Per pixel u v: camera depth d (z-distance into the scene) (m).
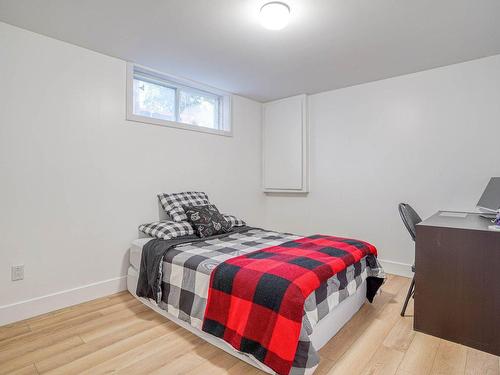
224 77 3.17
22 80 2.14
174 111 3.27
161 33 2.22
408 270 3.08
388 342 1.83
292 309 1.42
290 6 1.84
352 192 3.48
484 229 1.77
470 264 1.80
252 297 1.56
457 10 1.90
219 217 2.86
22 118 2.14
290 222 4.06
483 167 2.67
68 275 2.37
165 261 2.17
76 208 2.41
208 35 2.25
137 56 2.63
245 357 1.63
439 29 2.14
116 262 2.66
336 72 3.02
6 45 2.07
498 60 2.58
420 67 2.88
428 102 2.95
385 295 2.58
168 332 1.96
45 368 1.58
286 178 3.98
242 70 2.97
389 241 3.22
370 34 2.22
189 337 1.89
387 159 3.22
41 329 1.99
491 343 1.73
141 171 2.84
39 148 2.21
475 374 1.54
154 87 3.11
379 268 2.35
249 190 4.05
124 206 2.71
